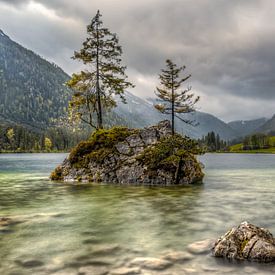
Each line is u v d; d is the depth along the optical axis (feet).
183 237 44.60
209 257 35.73
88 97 145.79
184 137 118.62
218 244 36.83
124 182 114.62
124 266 33.35
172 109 133.49
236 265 33.22
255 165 274.98
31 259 35.81
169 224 52.75
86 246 40.52
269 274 30.99
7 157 490.49
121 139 125.80
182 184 112.68
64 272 31.89
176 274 31.04
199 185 112.57
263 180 135.54
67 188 101.09
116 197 82.48
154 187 103.96
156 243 41.70
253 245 35.37
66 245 40.91
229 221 55.01
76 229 49.26
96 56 144.66
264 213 61.82
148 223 53.47
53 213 61.82
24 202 75.00
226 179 140.26
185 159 117.29
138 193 89.92
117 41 145.48
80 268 32.94
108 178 117.39
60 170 129.90
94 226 51.37
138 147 122.31
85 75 144.25
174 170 113.70
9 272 32.04
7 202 74.95
